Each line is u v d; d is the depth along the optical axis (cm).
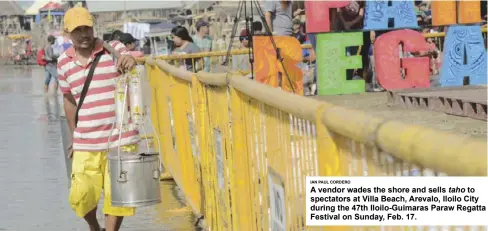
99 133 530
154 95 1023
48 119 1533
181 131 740
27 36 4875
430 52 1462
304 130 305
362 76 1376
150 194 503
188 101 673
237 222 474
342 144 265
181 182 762
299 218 319
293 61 1186
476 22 1237
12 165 993
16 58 4891
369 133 225
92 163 533
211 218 587
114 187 502
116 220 540
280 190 356
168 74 836
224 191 520
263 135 391
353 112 246
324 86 1203
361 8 1349
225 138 501
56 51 2214
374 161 234
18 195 806
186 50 1401
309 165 300
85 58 529
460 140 171
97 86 527
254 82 404
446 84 1234
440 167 178
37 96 2175
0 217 713
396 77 1188
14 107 1841
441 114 1016
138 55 1303
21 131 1349
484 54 1239
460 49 1233
